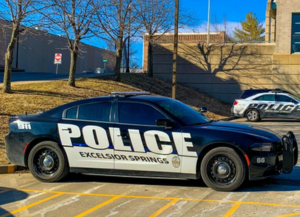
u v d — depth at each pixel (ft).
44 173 22.67
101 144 21.42
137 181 22.90
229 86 91.09
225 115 73.67
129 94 22.82
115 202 18.63
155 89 77.66
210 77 92.27
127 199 19.12
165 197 19.31
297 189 20.36
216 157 19.97
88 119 22.06
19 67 160.76
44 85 57.47
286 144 20.38
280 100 60.75
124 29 63.67
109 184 22.30
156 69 94.68
